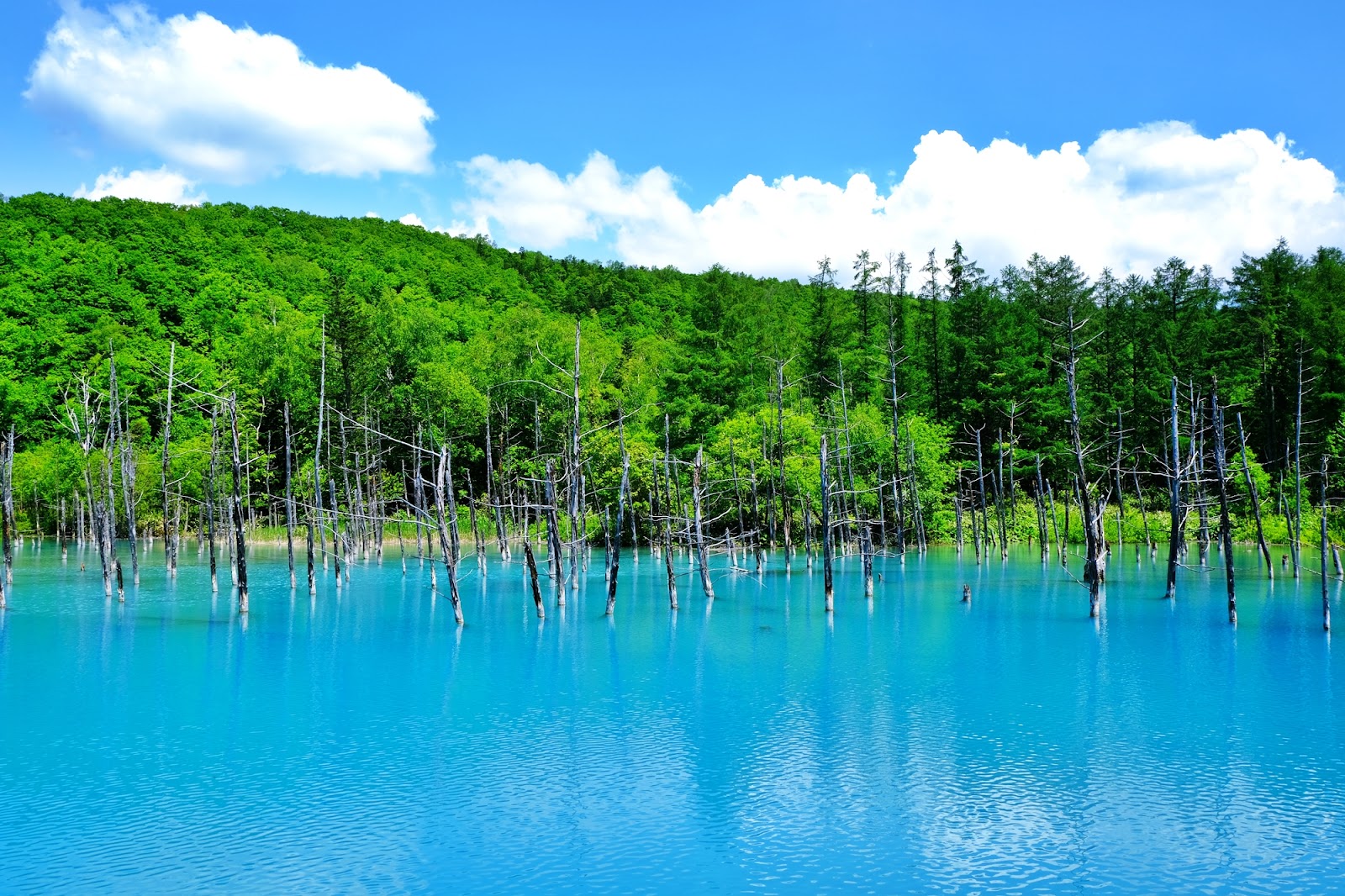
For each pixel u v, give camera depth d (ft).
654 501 185.16
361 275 392.88
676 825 49.52
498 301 422.82
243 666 88.43
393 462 265.95
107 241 355.56
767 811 51.49
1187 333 250.57
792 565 192.13
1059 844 47.16
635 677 84.07
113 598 134.10
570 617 120.06
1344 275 262.88
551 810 51.60
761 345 317.01
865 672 86.12
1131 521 231.30
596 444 214.69
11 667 87.51
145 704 73.87
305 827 48.98
